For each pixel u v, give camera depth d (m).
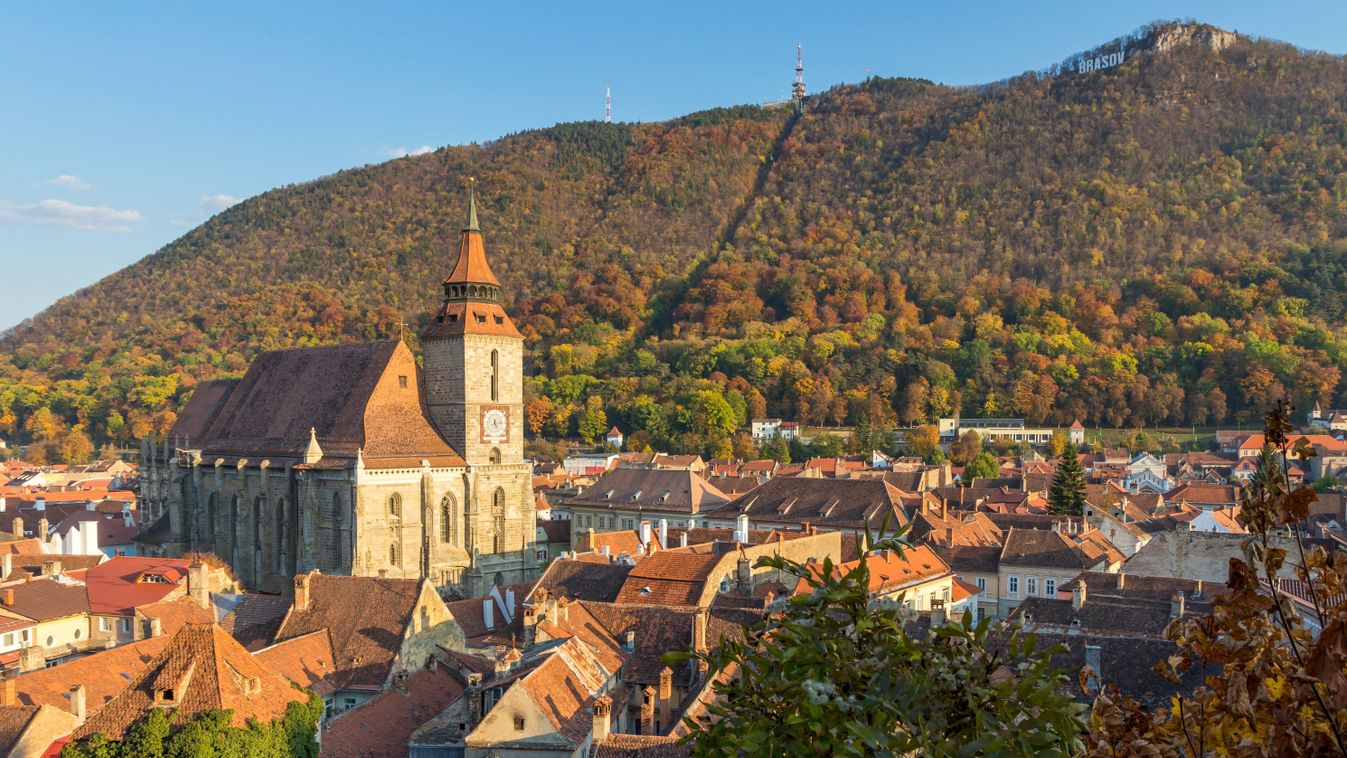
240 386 184.62
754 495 186.12
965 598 134.25
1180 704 16.67
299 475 150.88
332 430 155.38
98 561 145.62
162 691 62.47
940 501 193.88
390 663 82.31
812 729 17.28
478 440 158.38
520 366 163.88
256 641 89.75
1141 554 118.81
